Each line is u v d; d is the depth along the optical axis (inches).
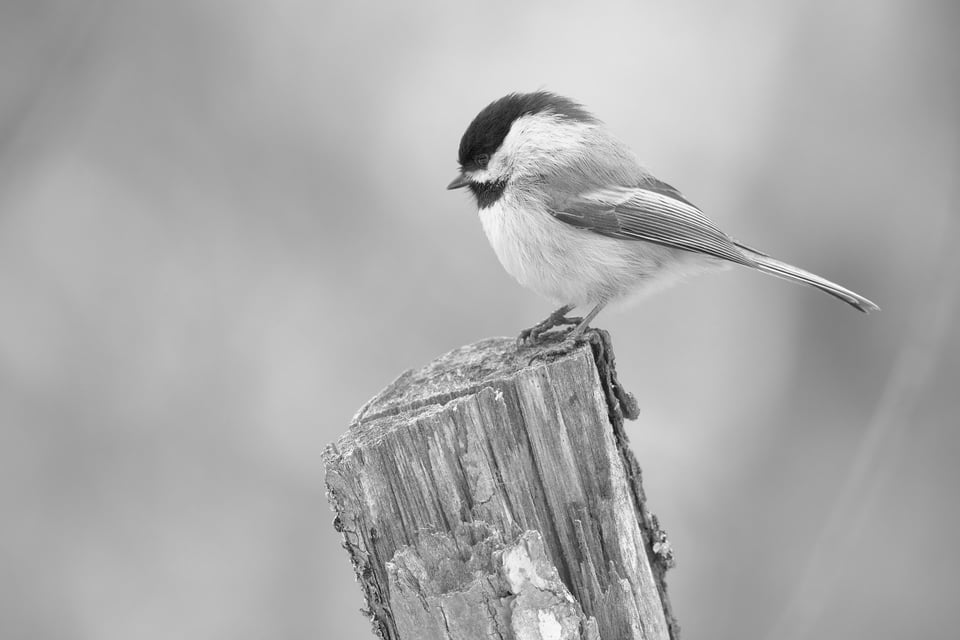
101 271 470.9
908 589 381.1
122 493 437.7
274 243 476.7
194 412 448.5
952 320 379.9
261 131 483.2
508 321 458.6
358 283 470.3
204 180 482.6
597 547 205.3
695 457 437.7
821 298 421.4
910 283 406.3
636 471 229.6
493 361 247.8
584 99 476.4
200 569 425.1
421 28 498.9
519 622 189.0
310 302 467.5
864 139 415.5
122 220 479.2
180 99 489.4
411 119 484.4
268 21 497.0
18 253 469.7
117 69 492.4
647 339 479.8
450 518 200.5
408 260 472.7
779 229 426.9
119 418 445.7
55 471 437.1
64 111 489.1
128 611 420.2
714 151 456.1
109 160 484.4
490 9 500.7
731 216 437.4
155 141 486.3
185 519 431.8
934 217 404.5
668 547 228.1
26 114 486.0
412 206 478.6
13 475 434.0
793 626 357.7
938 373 382.9
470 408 201.3
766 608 390.3
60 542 426.3
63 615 415.2
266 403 449.7
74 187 482.0
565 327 341.4
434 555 196.4
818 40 430.9
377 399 231.9
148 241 476.7
